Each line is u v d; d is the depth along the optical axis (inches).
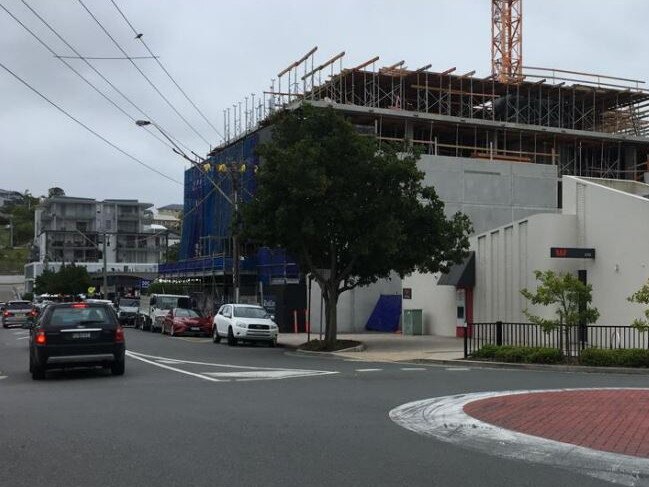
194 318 1443.2
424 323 1336.1
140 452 307.9
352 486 254.5
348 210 938.1
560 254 955.3
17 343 1192.2
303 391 518.6
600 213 973.2
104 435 345.7
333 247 1008.2
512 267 1083.9
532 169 1754.4
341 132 957.8
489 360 776.3
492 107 1924.2
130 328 1894.7
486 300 1149.1
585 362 727.1
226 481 260.4
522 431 364.2
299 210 957.2
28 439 336.8
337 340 1048.2
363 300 1576.0
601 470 284.0
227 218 1962.4
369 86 1872.5
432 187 1010.1
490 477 270.7
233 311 1163.9
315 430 360.5
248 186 1756.9
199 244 2177.7
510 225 1090.1
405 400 472.1
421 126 1850.4
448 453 312.0
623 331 834.8
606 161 2102.6
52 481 261.1
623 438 346.0
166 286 2222.0
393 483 259.3
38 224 5012.3
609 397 487.5
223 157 1978.3
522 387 555.5
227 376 630.5
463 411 426.3
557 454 312.0
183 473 271.9
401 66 1798.7
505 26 2923.2
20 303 1934.1
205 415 405.1
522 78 1914.4
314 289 1545.3
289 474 271.0
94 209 4579.2
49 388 546.0
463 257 1060.5
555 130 1895.9
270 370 691.4
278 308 1546.5
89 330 621.6
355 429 364.8
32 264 4461.1
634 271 906.7
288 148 938.7
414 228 995.9
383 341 1140.5
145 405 445.1
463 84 1897.1
